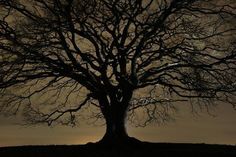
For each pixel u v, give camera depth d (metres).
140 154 26.14
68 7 26.56
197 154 26.02
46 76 28.81
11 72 27.53
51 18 27.30
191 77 28.84
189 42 29.05
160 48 28.55
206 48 28.94
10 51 26.78
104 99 29.36
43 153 27.27
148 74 29.77
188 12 28.48
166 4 27.62
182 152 26.52
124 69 29.19
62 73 28.78
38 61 28.06
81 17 27.23
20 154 27.17
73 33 27.98
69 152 27.39
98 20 27.84
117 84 30.14
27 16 26.83
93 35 28.00
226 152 26.73
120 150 27.66
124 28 28.58
